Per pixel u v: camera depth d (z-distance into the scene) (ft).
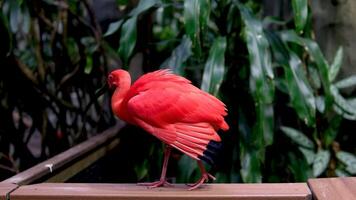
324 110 11.00
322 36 12.35
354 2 11.72
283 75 11.75
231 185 6.28
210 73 9.50
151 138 11.32
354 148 11.80
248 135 10.32
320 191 5.91
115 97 6.20
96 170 9.77
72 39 12.85
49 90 12.71
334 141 11.64
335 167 11.51
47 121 12.28
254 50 9.51
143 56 12.30
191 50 10.00
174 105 5.74
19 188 6.32
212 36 11.43
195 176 10.34
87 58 12.14
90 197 5.94
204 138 5.71
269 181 11.14
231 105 10.71
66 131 12.50
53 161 7.79
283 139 11.41
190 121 5.76
